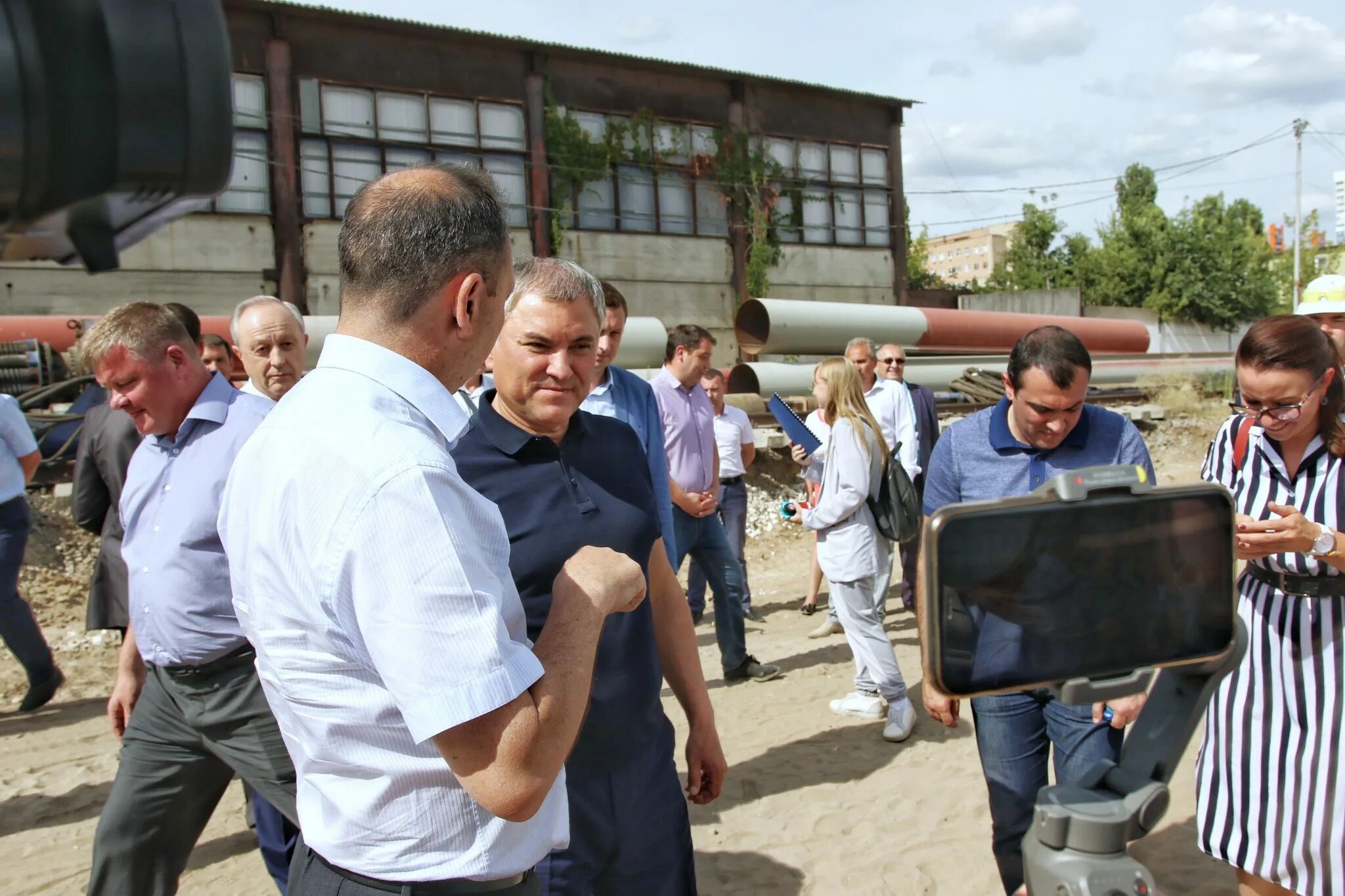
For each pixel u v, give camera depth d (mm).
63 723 5496
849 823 3914
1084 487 1420
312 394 1414
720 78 23609
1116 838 1466
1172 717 1574
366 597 1282
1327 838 2615
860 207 25922
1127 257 40969
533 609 2201
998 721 2887
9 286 16984
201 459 2691
